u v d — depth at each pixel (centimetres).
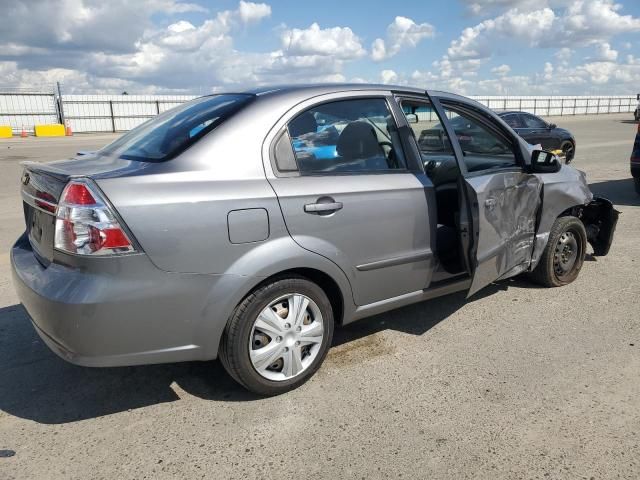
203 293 259
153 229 244
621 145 1941
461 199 334
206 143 271
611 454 246
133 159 280
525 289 466
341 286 307
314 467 241
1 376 328
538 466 239
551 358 339
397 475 235
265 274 272
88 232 237
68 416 285
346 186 303
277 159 284
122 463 246
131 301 243
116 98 3972
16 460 248
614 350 349
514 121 1412
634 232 665
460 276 381
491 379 314
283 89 309
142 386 314
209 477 236
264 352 286
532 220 417
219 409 288
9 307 435
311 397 298
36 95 3706
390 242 325
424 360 339
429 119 370
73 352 245
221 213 258
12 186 1137
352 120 319
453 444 255
